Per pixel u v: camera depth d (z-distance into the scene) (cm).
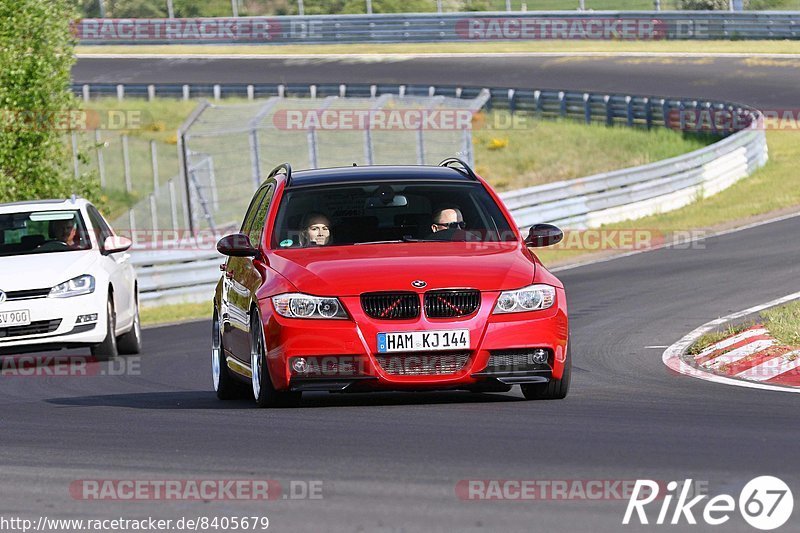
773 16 18062
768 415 2747
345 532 1783
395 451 2367
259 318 3022
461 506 1906
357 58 19888
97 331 4850
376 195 3344
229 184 12888
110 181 14562
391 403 3100
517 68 18075
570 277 6862
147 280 7206
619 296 5853
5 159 8050
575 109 15612
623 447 2345
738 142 11000
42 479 2253
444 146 13300
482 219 3291
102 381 4253
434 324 2895
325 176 3450
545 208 8688
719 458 2214
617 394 3209
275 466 2269
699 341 4153
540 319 2955
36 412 3309
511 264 3047
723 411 2830
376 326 2886
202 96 17588
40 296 4806
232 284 3450
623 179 9338
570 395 3200
